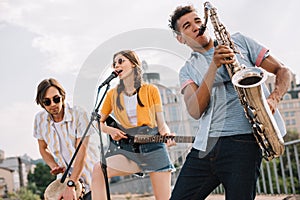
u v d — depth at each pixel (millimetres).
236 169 2627
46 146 3535
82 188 3260
